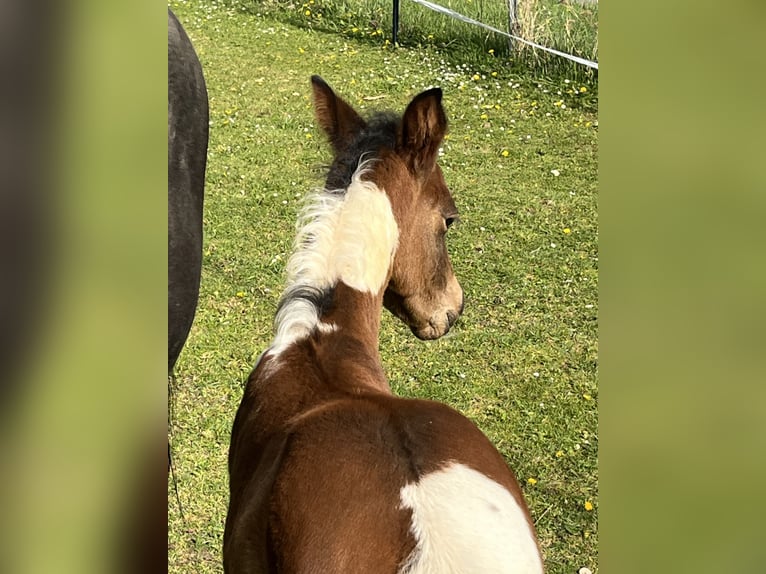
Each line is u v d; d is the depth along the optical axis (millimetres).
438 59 8523
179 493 3820
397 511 1715
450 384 4496
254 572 1846
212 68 8477
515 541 1687
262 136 7105
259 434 2176
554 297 5172
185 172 3355
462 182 6406
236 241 5633
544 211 6047
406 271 2932
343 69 8414
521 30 8320
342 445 1847
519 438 4168
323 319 2492
